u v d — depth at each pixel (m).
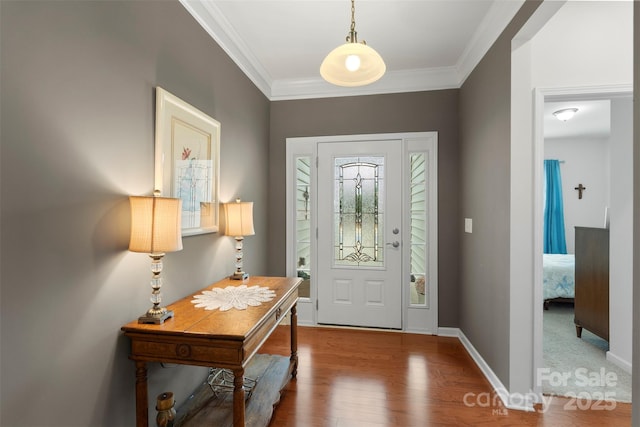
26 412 0.98
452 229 3.05
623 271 2.40
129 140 1.40
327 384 2.17
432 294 3.08
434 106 3.06
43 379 1.03
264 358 2.23
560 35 2.00
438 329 3.07
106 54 1.27
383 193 3.20
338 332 3.11
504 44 2.01
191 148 1.83
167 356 1.31
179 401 1.75
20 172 0.95
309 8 2.08
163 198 1.31
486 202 2.31
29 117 0.98
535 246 1.91
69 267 1.11
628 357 2.35
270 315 1.56
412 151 3.12
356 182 3.25
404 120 3.12
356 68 1.50
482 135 2.39
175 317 1.45
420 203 3.16
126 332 1.33
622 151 2.40
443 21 2.22
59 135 1.08
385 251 3.19
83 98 1.17
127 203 1.38
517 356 1.93
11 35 0.92
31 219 0.99
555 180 5.41
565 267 3.77
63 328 1.09
